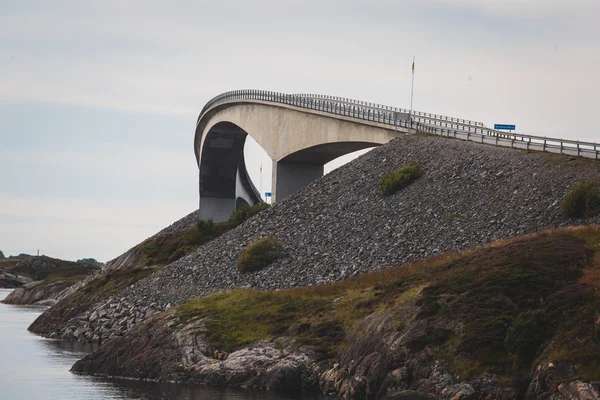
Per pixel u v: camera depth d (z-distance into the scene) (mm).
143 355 126875
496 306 100438
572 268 104125
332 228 163250
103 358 131500
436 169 167875
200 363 119625
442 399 91312
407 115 194375
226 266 166750
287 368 109188
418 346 99250
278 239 168625
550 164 151125
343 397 102500
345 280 137750
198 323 128625
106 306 177375
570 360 87500
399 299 112562
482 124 193250
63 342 169875
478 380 91625
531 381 88750
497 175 155000
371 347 104562
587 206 130000
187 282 168500
